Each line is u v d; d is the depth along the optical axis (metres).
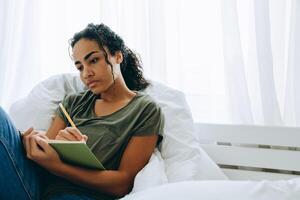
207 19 1.51
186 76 1.56
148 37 1.56
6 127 0.97
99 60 1.15
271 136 1.26
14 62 1.83
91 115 1.24
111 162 1.13
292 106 1.37
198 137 1.39
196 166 1.19
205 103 1.54
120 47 1.24
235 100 1.41
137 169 1.10
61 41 1.78
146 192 0.84
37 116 1.34
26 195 0.98
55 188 1.06
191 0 1.52
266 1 1.33
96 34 1.16
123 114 1.18
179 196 0.78
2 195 0.96
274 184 0.80
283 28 1.38
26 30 1.78
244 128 1.31
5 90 1.83
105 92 1.22
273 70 1.36
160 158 1.19
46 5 1.79
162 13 1.52
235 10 1.38
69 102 1.30
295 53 1.34
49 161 0.98
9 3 1.79
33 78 1.82
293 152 1.23
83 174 1.02
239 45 1.39
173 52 1.57
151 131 1.13
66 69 1.79
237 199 0.75
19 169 0.97
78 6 1.73
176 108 1.31
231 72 1.41
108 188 1.05
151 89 1.38
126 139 1.14
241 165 1.31
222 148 1.34
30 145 0.99
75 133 0.99
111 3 1.63
